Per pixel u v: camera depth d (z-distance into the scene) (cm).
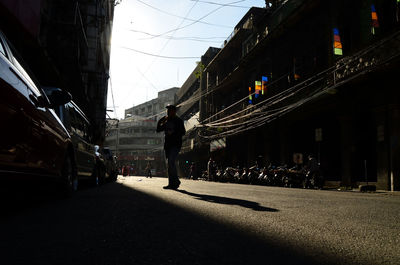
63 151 385
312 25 1680
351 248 163
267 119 1966
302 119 1755
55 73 1216
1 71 241
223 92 3148
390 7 1190
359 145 1341
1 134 228
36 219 240
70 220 238
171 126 628
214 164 2545
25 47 970
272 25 2120
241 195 518
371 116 1285
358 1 1345
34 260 130
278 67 2042
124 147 7481
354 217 282
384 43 1121
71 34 1341
